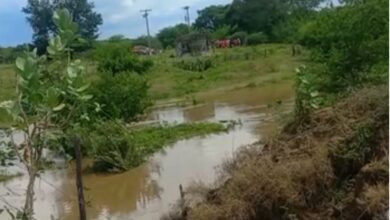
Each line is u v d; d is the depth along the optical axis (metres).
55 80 3.80
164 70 50.75
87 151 18.34
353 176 8.14
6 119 3.79
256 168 8.66
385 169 7.42
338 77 14.66
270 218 8.33
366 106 8.80
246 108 29.45
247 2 79.56
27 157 4.00
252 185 8.52
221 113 28.91
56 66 3.82
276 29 71.38
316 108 10.09
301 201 8.19
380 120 8.22
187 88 42.75
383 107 8.32
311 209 8.14
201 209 8.73
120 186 16.08
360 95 9.16
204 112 30.30
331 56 15.06
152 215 12.62
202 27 92.88
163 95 40.72
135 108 24.00
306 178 8.30
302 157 8.70
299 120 9.91
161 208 13.03
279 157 9.00
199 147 19.72
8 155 4.09
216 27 87.00
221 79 45.03
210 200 9.38
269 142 9.77
